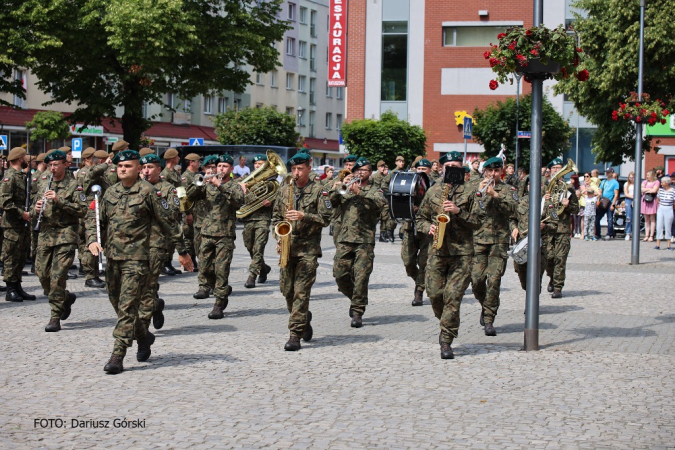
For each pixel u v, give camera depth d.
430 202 10.20
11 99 49.34
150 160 11.67
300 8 78.69
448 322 9.92
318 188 10.48
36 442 6.58
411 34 43.59
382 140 36.19
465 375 9.06
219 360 9.64
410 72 43.75
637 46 31.27
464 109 43.38
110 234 9.08
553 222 15.09
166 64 32.31
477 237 11.74
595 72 33.03
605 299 15.27
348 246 12.09
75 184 11.47
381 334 11.51
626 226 31.00
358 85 44.16
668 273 19.66
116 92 35.41
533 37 10.27
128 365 9.32
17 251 13.87
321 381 8.70
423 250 13.88
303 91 79.88
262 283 16.69
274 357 9.86
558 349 10.56
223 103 68.19
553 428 7.10
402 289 16.27
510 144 36.62
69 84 34.38
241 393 8.16
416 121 43.81
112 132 54.97
